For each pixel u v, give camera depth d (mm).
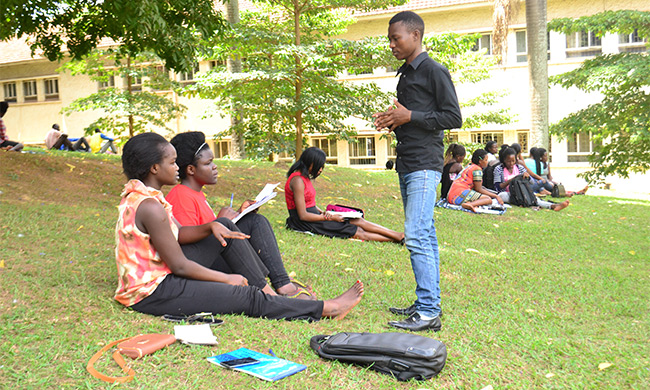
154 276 3492
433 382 2926
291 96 12359
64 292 3707
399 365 2918
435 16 22250
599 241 7965
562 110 21109
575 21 15719
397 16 3926
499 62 21359
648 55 14086
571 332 3963
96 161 9602
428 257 3799
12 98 27438
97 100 18859
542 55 15609
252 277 3879
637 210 11516
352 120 23703
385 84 22547
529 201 10898
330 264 5457
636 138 13586
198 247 3742
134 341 2979
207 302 3498
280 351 3129
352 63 11969
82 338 3053
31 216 5664
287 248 5840
